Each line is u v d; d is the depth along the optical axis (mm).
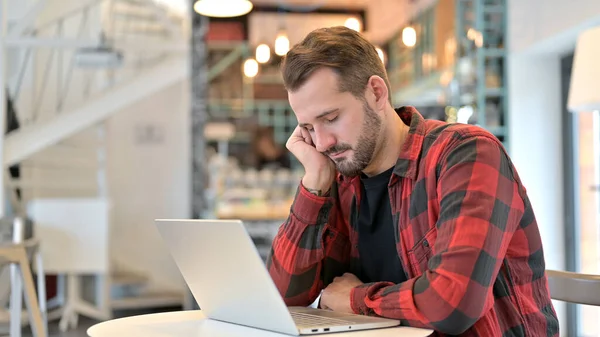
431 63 7816
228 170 8953
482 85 5535
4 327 5941
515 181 1531
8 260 3492
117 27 8289
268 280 1297
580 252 5262
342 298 1588
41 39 6543
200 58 6836
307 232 1703
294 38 10281
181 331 1426
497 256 1408
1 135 6512
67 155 7746
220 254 1387
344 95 1491
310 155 1690
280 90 9773
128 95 7316
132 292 7832
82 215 6363
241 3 5434
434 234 1524
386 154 1612
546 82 5496
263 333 1378
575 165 5340
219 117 9727
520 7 5289
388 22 9898
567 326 5246
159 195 8258
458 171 1453
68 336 5777
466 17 5930
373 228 1683
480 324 1443
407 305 1405
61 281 6758
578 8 4445
